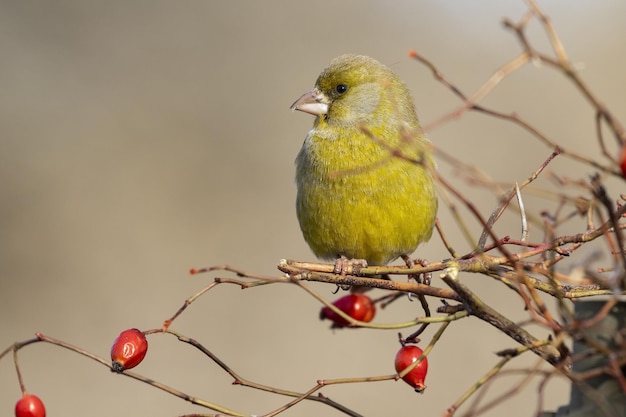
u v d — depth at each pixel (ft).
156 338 45.55
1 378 43.88
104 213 52.85
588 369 17.25
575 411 17.44
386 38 61.72
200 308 47.44
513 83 57.47
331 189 28.84
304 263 21.49
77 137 56.24
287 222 53.11
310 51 61.05
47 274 49.83
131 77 59.36
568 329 15.66
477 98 14.26
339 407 19.04
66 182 53.98
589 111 55.57
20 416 20.27
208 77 59.62
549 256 20.61
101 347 45.91
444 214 49.47
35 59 59.62
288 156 56.44
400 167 28.22
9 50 59.62
